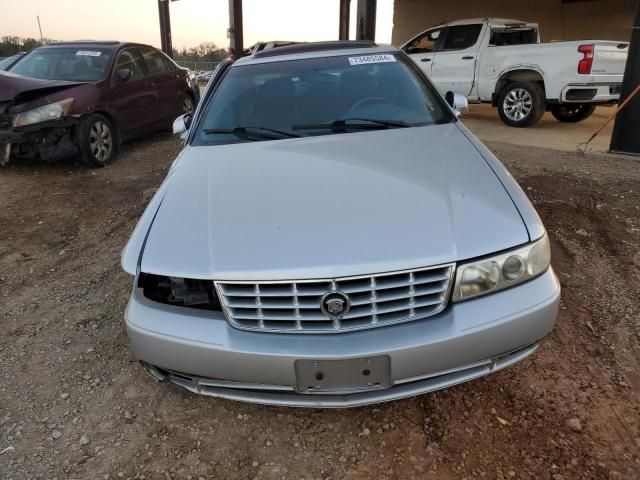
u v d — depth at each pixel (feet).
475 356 6.13
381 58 11.28
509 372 7.95
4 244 14.10
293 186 7.39
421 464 6.53
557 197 14.93
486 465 6.43
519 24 28.73
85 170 20.94
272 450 6.93
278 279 5.90
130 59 23.71
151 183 18.92
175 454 6.93
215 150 9.29
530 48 25.62
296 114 10.07
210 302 6.30
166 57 26.89
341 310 5.89
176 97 26.53
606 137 24.12
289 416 7.47
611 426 6.85
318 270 5.86
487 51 27.40
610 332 8.78
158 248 6.63
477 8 47.52
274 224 6.56
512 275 6.27
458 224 6.36
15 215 16.17
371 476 6.44
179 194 7.71
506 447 6.66
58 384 8.36
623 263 11.12
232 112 10.30
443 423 7.13
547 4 48.80
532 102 26.22
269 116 10.10
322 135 9.50
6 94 18.90
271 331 6.09
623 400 7.28
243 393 6.50
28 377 8.57
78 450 7.06
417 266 5.92
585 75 23.98
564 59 24.45
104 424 7.49
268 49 12.57
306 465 6.67
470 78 28.43
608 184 15.92
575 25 48.67
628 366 7.95
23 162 22.21
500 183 7.30
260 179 7.75
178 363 6.35
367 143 8.81
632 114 19.51
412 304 6.01
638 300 9.69
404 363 5.94
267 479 6.51
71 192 18.22
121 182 19.19
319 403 6.27
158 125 25.18
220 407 7.72
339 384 6.04
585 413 7.09
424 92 10.59
